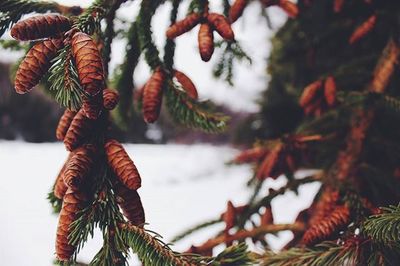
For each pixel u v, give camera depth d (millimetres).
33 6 557
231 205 769
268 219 779
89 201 468
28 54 446
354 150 827
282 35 1321
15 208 2363
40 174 2854
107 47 593
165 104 657
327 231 586
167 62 642
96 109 456
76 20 475
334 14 1125
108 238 463
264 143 856
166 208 2334
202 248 720
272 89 1586
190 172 2783
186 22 567
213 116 654
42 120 3730
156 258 461
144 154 3197
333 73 911
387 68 857
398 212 501
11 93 3562
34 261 1884
